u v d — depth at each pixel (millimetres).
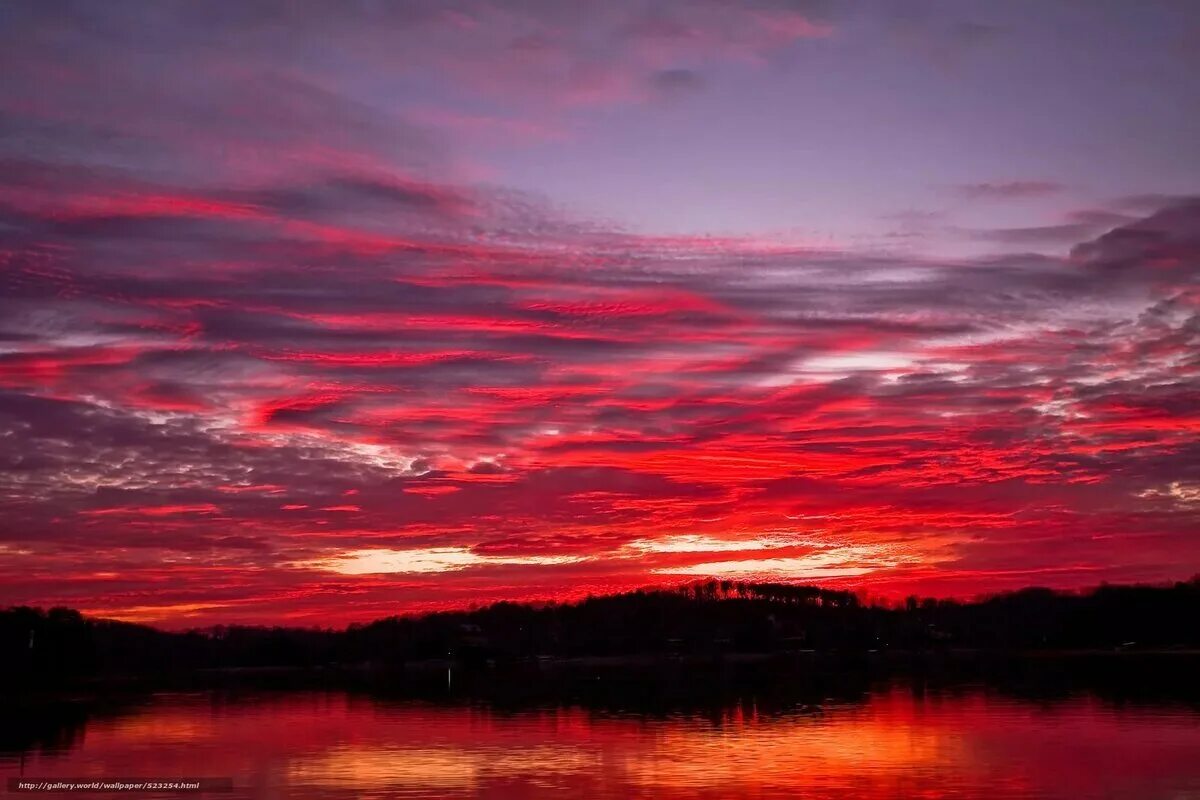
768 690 105875
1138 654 191500
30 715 86562
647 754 53906
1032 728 62938
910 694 95562
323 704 95312
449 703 93188
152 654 196750
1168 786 42844
